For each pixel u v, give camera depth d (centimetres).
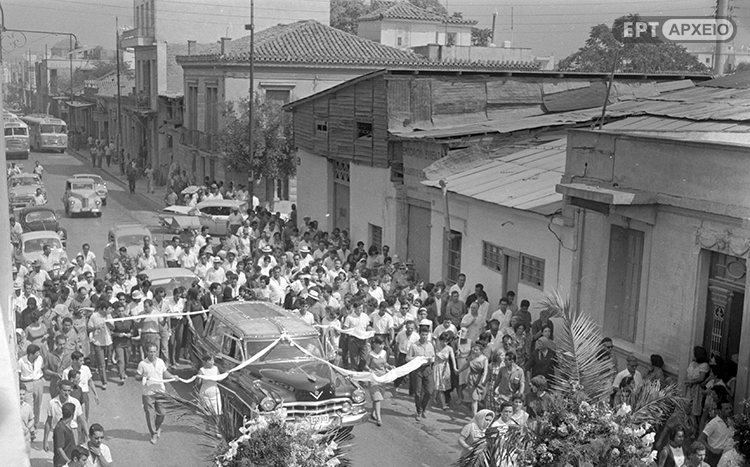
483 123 2467
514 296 1656
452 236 2045
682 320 1276
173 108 5078
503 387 1280
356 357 1622
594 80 2755
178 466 1204
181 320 1683
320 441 868
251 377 1265
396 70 2398
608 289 1442
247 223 2641
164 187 5000
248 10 5475
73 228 3472
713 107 1853
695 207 1233
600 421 752
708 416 1122
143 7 5691
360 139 2567
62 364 1364
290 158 3744
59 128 7269
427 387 1398
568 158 1544
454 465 916
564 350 909
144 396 1285
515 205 1697
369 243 2550
